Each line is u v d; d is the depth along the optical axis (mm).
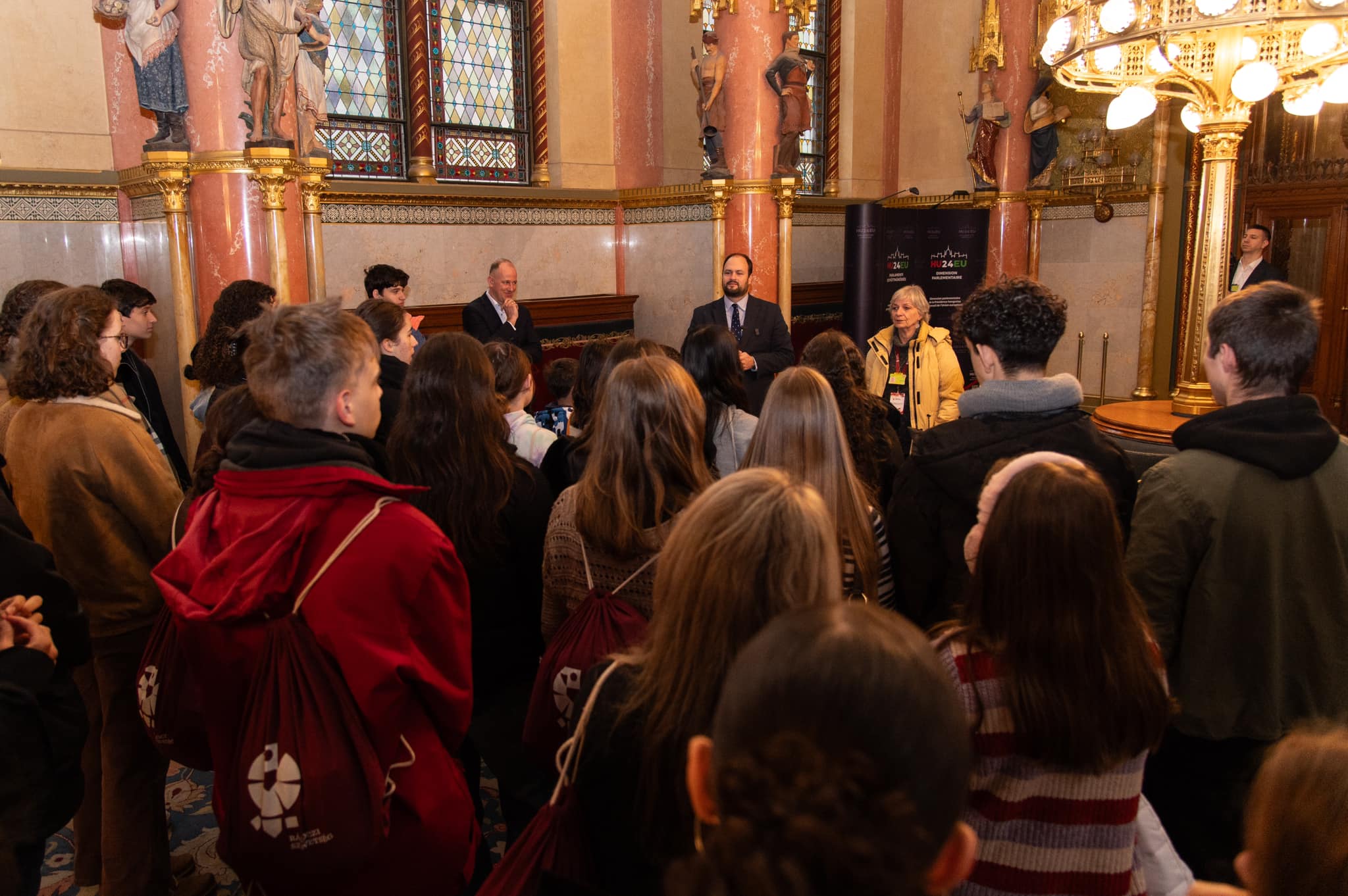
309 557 1461
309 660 1421
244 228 4887
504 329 5504
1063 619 1099
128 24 4695
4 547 1535
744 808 596
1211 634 1690
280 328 1523
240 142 4910
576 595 1795
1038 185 9047
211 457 1855
